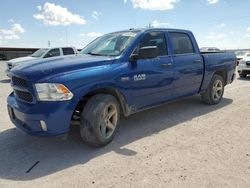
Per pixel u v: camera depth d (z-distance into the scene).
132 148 4.09
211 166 3.46
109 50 4.80
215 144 4.20
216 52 6.95
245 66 13.14
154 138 4.50
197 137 4.52
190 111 6.21
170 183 3.07
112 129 4.29
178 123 5.31
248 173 3.28
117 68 4.25
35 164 3.61
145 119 5.60
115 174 3.30
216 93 6.84
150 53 4.57
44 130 3.62
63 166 3.54
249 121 5.39
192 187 2.98
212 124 5.23
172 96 5.50
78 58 4.33
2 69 22.03
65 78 3.65
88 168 3.47
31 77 3.60
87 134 3.96
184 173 3.29
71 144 4.29
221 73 7.09
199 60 6.02
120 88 4.30
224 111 6.21
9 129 5.07
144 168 3.44
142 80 4.64
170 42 5.39
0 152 4.02
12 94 4.47
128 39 4.79
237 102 7.17
